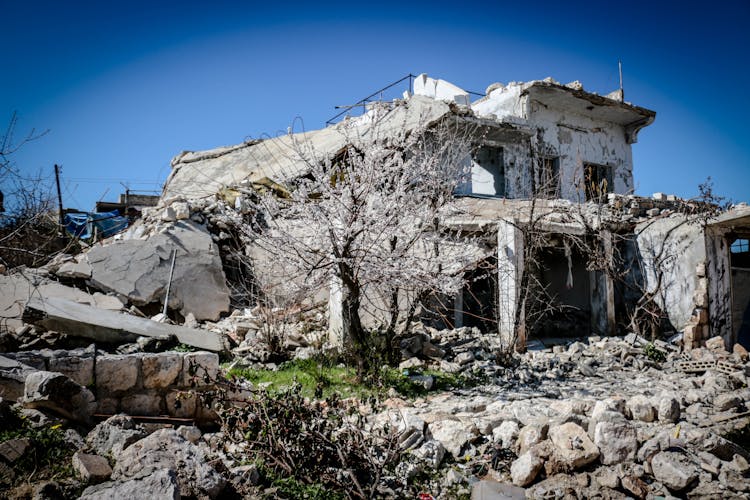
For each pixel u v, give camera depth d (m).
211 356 5.20
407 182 8.83
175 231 11.40
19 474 3.37
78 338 7.48
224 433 4.69
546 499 4.15
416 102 13.04
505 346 10.07
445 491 4.34
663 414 5.98
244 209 12.20
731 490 4.26
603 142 18.50
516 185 15.23
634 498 4.22
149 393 4.86
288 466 4.13
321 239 8.09
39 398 4.00
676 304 12.04
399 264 8.11
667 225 12.43
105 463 3.59
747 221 11.48
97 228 15.70
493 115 14.76
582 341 12.02
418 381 7.55
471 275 11.58
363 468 4.37
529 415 5.86
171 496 3.00
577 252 13.45
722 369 9.05
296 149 8.36
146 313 10.19
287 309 9.41
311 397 6.30
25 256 9.62
